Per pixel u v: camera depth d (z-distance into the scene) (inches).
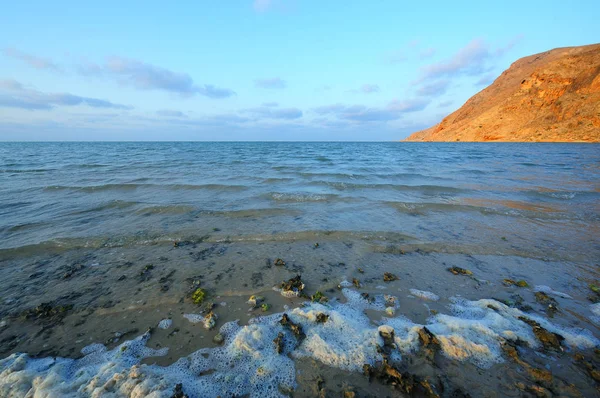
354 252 234.2
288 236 268.7
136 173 707.4
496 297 168.2
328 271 201.0
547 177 658.2
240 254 229.8
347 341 126.4
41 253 229.9
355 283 183.9
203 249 239.6
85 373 106.8
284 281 185.6
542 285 182.4
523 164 976.3
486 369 112.3
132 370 103.7
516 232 282.0
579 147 1929.1
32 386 99.3
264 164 972.6
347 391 101.7
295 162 1064.8
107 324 142.0
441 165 960.9
